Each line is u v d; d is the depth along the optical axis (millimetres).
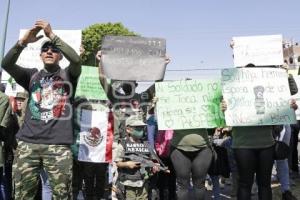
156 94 6168
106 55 6293
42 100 4629
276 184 9023
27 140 4500
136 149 5855
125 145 5875
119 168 5875
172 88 6156
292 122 5855
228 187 9438
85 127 6055
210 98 6105
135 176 5773
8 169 6117
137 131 5891
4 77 6879
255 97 5941
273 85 6012
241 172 5617
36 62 6250
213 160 5902
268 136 5652
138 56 6336
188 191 5625
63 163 4473
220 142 7316
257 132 5641
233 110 5871
